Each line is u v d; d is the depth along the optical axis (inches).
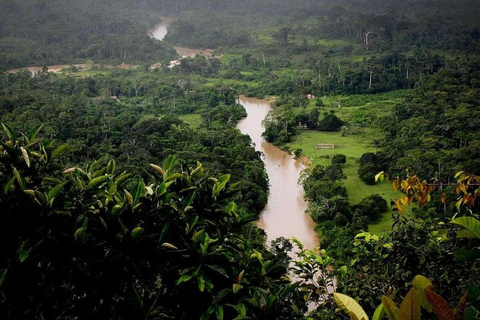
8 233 157.4
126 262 166.4
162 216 173.8
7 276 155.6
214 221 185.9
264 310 164.7
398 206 222.7
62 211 160.9
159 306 165.5
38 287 163.9
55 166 181.0
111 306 169.5
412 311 97.7
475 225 122.8
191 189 183.8
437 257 229.6
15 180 164.6
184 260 170.6
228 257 188.7
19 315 158.9
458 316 98.0
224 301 168.7
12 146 171.6
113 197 172.6
